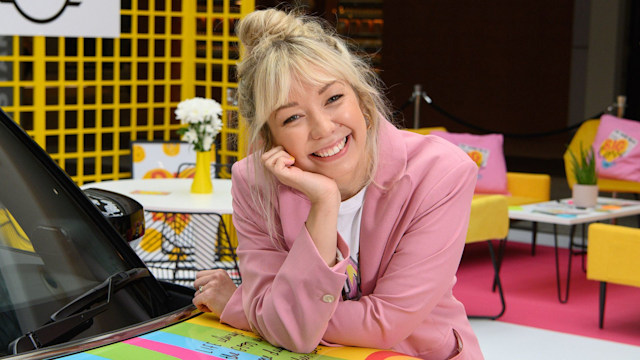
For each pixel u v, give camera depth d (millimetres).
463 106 15656
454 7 15523
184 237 5070
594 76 12719
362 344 1562
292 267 1513
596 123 7727
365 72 1609
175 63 6719
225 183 5066
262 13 1552
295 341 1493
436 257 1587
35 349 1376
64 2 5559
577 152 7621
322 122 1497
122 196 2154
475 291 5730
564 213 5457
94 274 1604
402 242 1615
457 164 1641
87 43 6824
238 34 1588
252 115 1596
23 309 1436
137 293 1649
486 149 7199
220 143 6586
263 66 1494
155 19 6691
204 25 6820
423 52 15828
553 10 14812
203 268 4574
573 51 14719
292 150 1540
